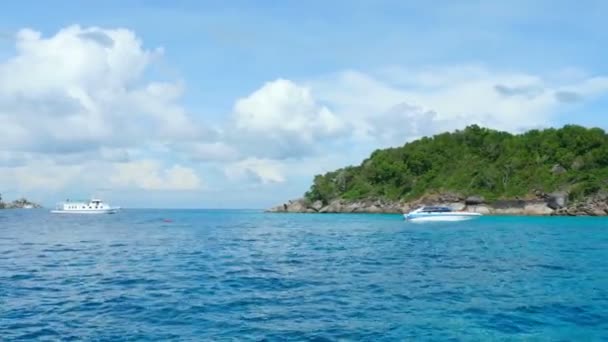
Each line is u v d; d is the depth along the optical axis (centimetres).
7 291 1880
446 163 13300
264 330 1312
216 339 1230
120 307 1587
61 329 1323
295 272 2384
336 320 1416
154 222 9444
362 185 13925
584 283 2027
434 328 1332
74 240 4669
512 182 11469
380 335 1271
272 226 7494
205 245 4047
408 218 8081
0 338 1243
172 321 1406
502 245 3853
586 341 1229
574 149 11581
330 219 10025
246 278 2195
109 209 15375
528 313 1494
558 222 7738
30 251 3541
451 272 2348
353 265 2645
